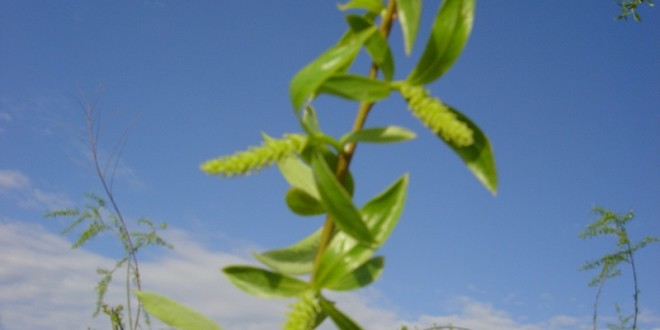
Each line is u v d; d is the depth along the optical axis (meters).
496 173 0.19
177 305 0.21
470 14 0.19
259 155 0.18
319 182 0.19
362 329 0.19
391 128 0.19
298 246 0.21
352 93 0.19
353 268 0.19
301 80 0.18
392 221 0.19
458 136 0.18
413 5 0.19
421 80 0.19
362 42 0.18
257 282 0.20
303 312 0.19
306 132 0.19
